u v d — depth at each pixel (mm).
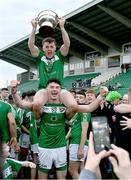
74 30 37312
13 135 5836
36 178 7242
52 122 5215
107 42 36375
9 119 5734
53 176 5754
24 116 8539
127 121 3652
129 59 36125
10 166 4160
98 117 1613
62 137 5367
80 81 41688
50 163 5344
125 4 28047
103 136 1515
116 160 1304
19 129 8492
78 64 46750
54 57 5598
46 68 5555
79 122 6992
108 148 1410
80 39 38438
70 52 44375
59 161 5371
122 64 36656
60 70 5633
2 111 5660
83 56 45250
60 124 5277
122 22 30062
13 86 5059
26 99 8398
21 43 49031
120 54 37625
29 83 57375
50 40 5520
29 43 5551
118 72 37688
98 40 36188
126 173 1268
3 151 1854
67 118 5328
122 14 29875
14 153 7766
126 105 4410
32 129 7848
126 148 4344
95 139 1498
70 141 7125
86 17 32688
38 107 5066
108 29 34375
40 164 5422
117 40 37062
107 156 1319
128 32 33875
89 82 39469
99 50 39688
